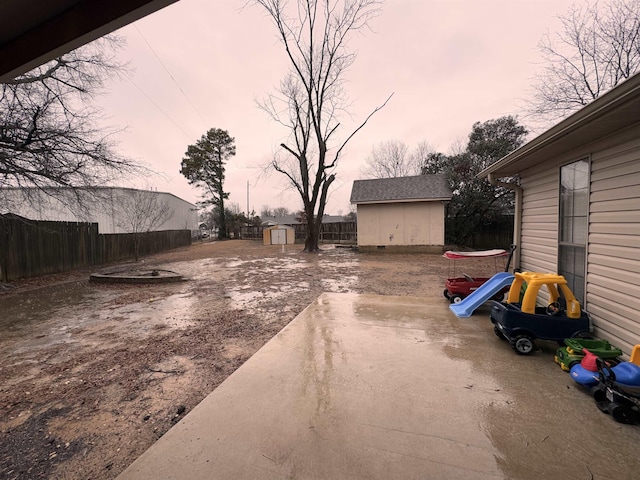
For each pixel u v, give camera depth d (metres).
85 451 1.91
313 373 2.68
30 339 4.05
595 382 2.22
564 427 1.92
